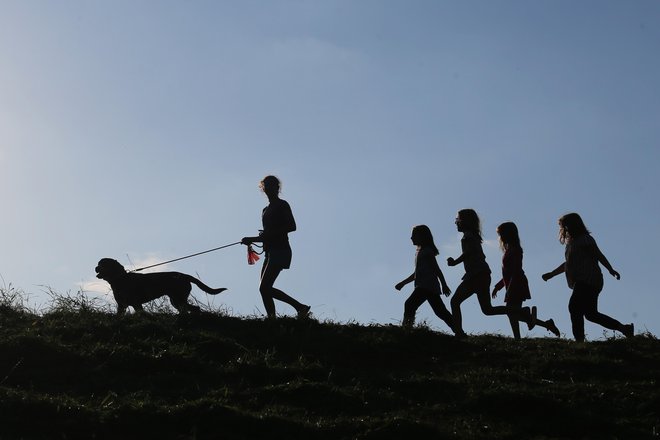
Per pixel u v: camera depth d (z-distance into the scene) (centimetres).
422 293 1658
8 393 1210
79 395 1282
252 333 1587
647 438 1171
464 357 1520
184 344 1478
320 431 1169
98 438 1136
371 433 1152
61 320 1574
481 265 1684
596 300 1614
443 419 1227
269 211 1722
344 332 1605
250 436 1155
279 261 1698
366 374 1420
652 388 1336
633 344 1548
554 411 1247
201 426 1166
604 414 1245
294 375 1387
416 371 1447
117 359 1392
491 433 1177
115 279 1789
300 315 1653
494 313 1716
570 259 1631
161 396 1280
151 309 1722
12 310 1647
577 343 1584
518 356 1508
